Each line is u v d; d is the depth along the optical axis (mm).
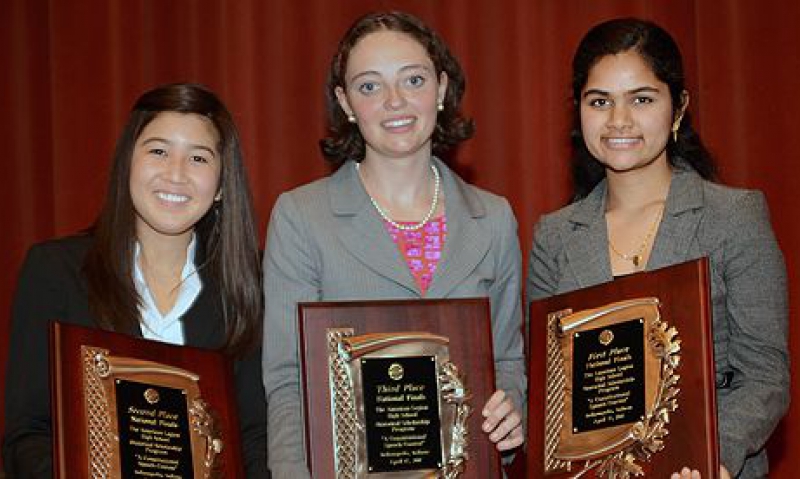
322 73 5074
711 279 3129
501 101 5043
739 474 3082
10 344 3191
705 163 3400
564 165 4988
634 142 3215
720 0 4953
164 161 3207
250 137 5086
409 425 3031
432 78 3229
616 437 2982
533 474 3094
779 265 3135
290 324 3188
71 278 3189
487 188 5039
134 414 2961
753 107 4926
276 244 3242
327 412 3008
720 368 3174
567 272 3332
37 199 5285
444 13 5055
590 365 3051
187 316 3273
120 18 5125
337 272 3193
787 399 3100
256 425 3256
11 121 5277
